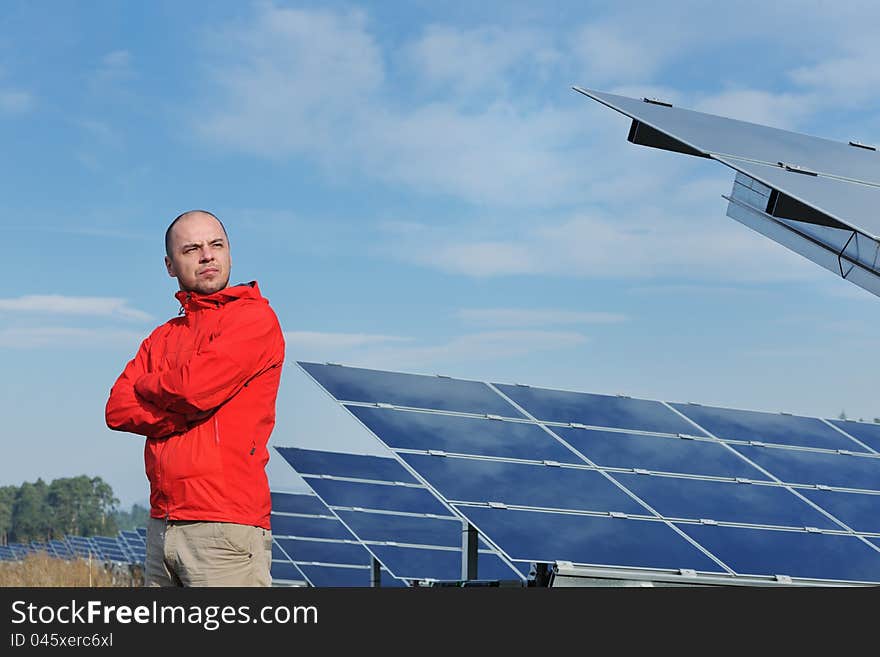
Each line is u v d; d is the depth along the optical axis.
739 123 8.11
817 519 9.50
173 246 5.36
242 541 5.04
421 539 14.62
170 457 5.01
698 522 8.86
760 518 9.20
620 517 8.65
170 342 5.32
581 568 7.79
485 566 13.65
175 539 5.04
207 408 4.96
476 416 10.31
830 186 6.39
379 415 9.91
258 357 5.11
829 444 11.83
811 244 7.18
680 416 11.43
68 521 130.88
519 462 9.43
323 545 18.11
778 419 12.20
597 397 11.45
